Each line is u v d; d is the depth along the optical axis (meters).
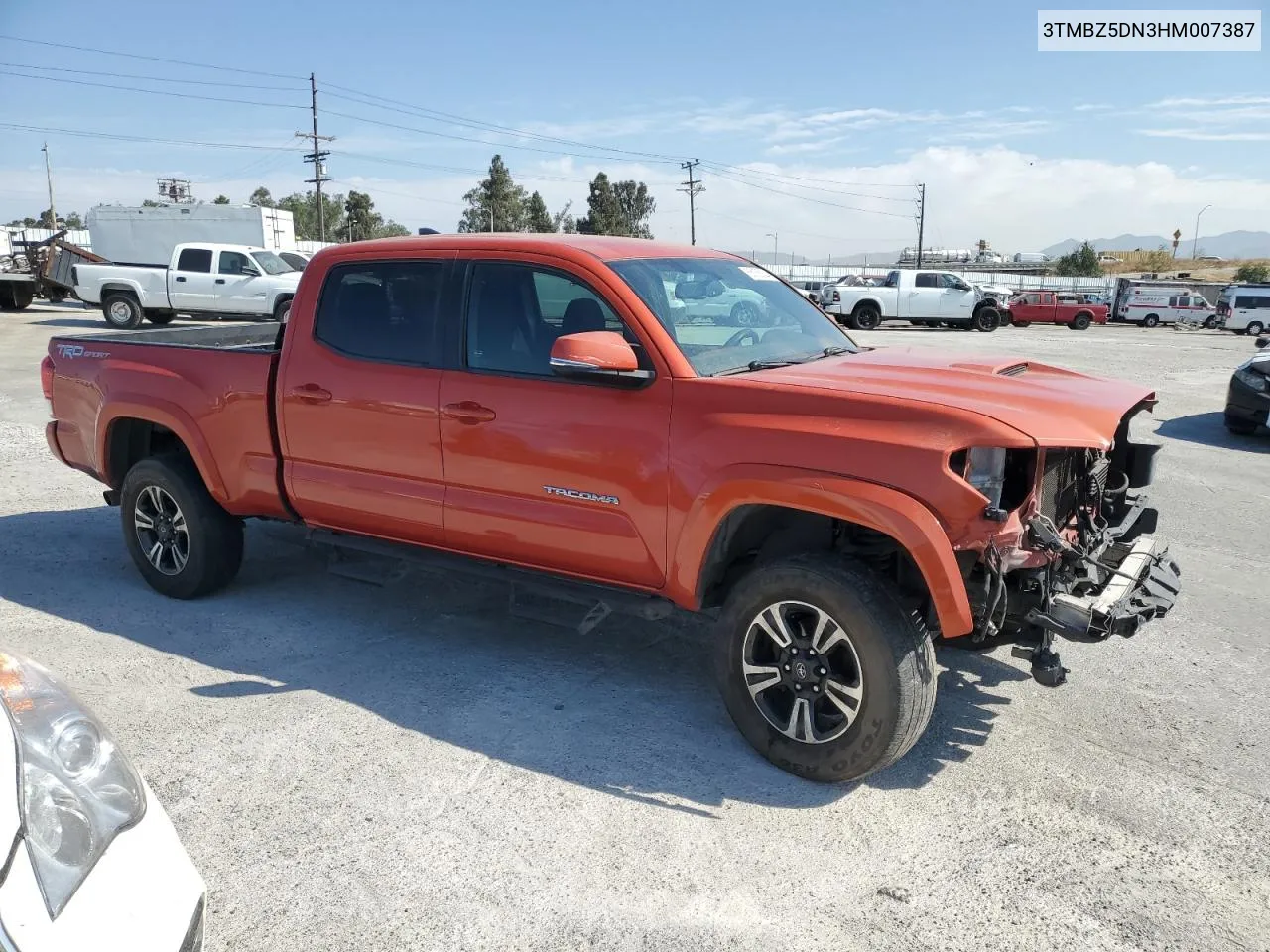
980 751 3.78
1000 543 3.18
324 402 4.50
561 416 3.85
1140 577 3.60
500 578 4.23
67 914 1.75
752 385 3.53
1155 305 48.03
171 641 4.75
